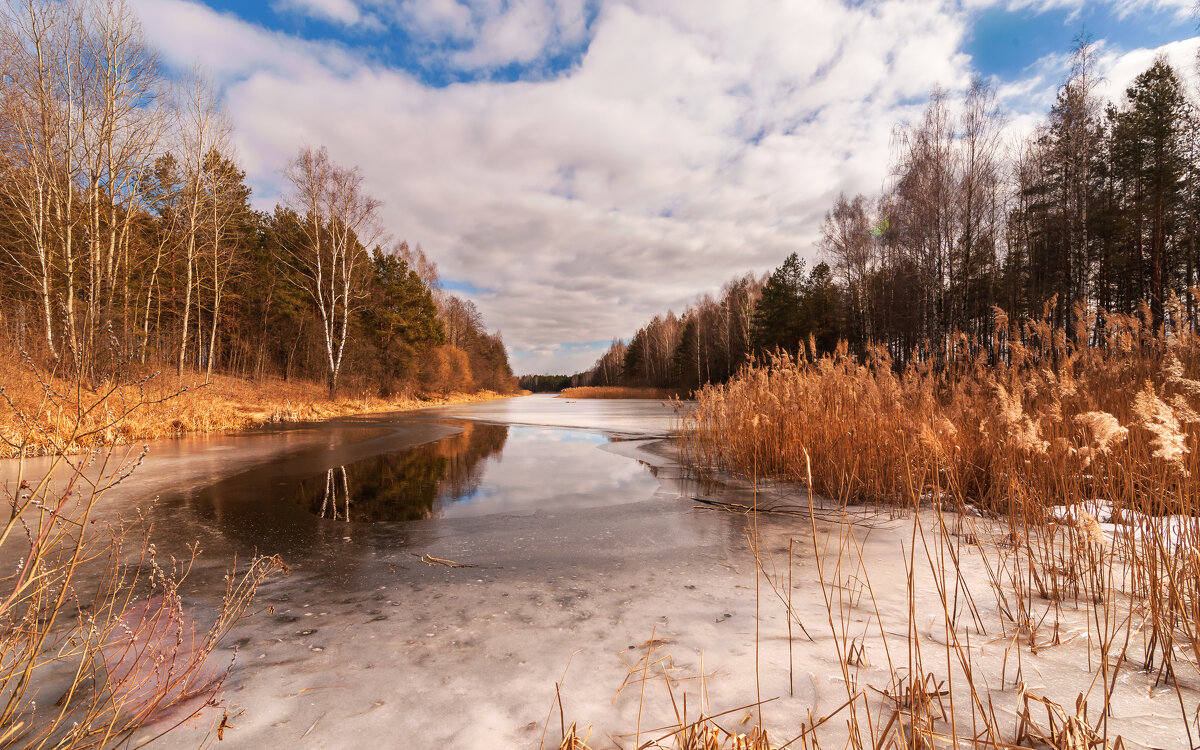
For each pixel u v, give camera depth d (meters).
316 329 30.05
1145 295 22.31
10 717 1.86
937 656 2.36
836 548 4.22
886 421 6.14
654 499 6.28
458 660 2.42
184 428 13.28
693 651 2.48
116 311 15.38
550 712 1.97
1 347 11.78
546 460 9.55
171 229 21.47
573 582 3.53
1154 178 21.22
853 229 30.14
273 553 4.22
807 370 8.41
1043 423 4.25
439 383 41.12
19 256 16.58
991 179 21.66
